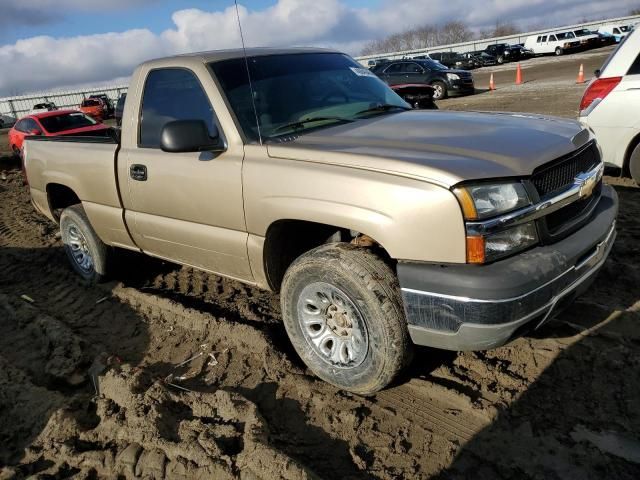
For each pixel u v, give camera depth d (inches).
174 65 144.6
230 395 119.9
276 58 150.2
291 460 99.5
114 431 116.0
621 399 110.1
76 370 143.4
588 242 108.1
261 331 146.4
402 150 109.8
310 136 126.6
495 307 95.2
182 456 105.9
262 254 127.3
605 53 1278.3
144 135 152.3
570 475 95.1
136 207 156.5
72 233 196.2
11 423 126.3
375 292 106.5
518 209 99.4
